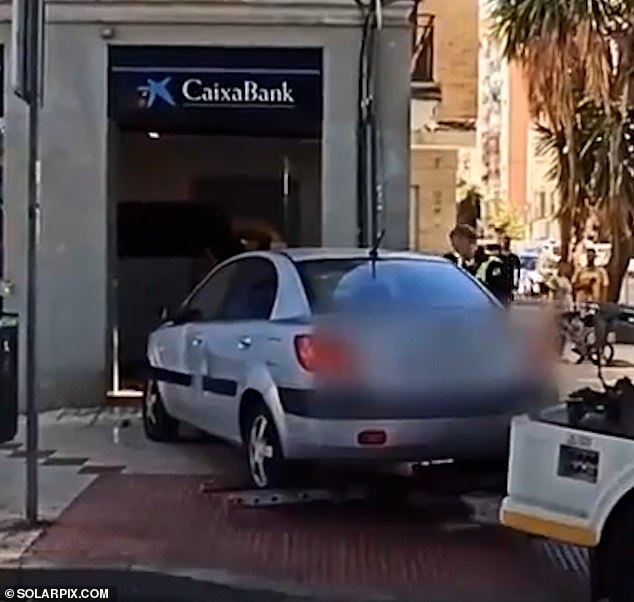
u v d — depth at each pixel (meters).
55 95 13.48
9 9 13.31
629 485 6.29
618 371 6.93
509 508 6.87
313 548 8.02
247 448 9.45
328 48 13.48
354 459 8.41
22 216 13.55
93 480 9.91
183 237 15.11
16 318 9.91
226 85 13.54
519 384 8.45
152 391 11.59
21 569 7.32
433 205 24.80
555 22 19.36
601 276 21.02
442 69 22.97
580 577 7.42
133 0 13.37
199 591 7.21
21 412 13.38
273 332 8.96
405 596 7.03
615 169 19.70
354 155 13.53
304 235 14.78
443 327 8.47
